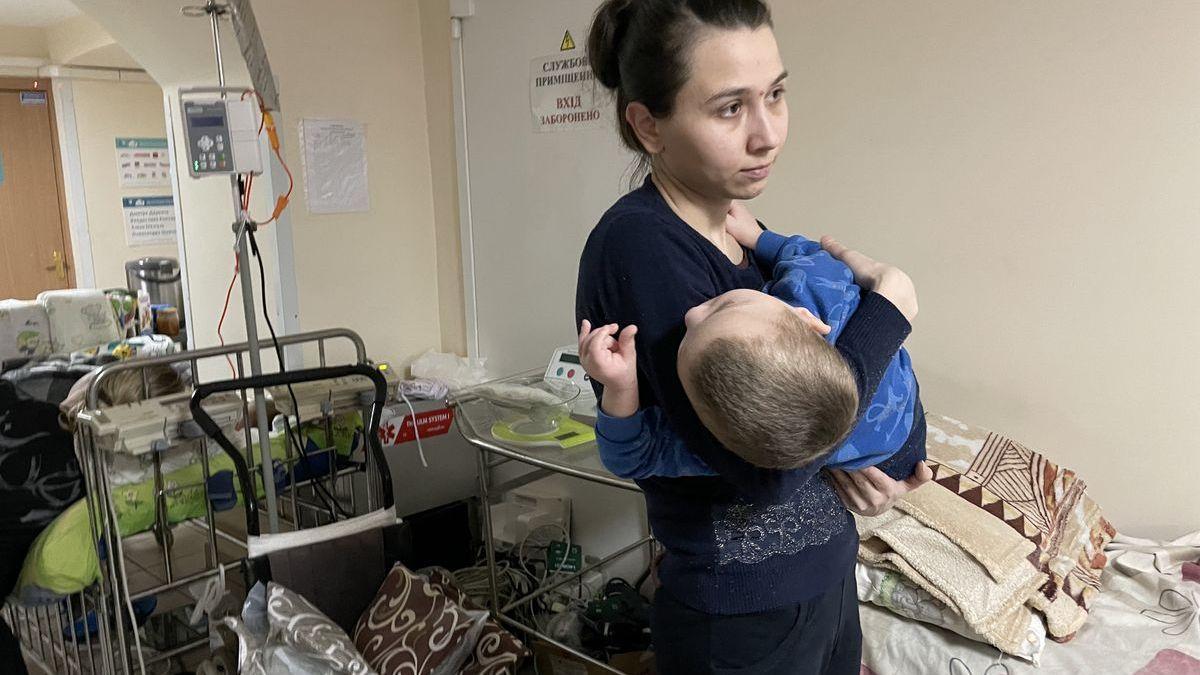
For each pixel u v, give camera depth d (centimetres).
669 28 79
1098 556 174
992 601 153
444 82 297
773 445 73
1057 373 185
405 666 170
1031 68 178
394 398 274
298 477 234
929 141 193
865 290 91
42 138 555
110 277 583
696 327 77
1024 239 184
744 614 94
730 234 105
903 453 100
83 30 511
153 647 231
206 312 305
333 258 285
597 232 90
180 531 257
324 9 275
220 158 172
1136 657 149
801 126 213
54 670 228
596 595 258
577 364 236
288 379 182
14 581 208
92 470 184
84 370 229
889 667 159
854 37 200
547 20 259
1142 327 173
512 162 279
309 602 176
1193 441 171
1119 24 167
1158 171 167
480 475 231
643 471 91
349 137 285
